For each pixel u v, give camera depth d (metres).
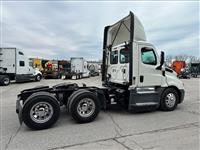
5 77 16.75
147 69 6.12
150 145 3.65
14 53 17.55
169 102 6.54
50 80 24.27
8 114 6.23
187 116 5.83
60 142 3.86
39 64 29.48
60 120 5.49
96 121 5.35
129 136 4.15
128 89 5.96
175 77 6.82
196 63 35.38
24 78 19.08
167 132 4.38
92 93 5.34
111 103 6.30
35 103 4.67
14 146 3.68
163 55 6.21
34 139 4.04
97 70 37.84
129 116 5.88
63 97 5.63
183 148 3.50
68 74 26.23
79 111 5.18
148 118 5.62
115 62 7.02
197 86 16.23
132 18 5.84
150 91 6.20
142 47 6.04
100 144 3.73
